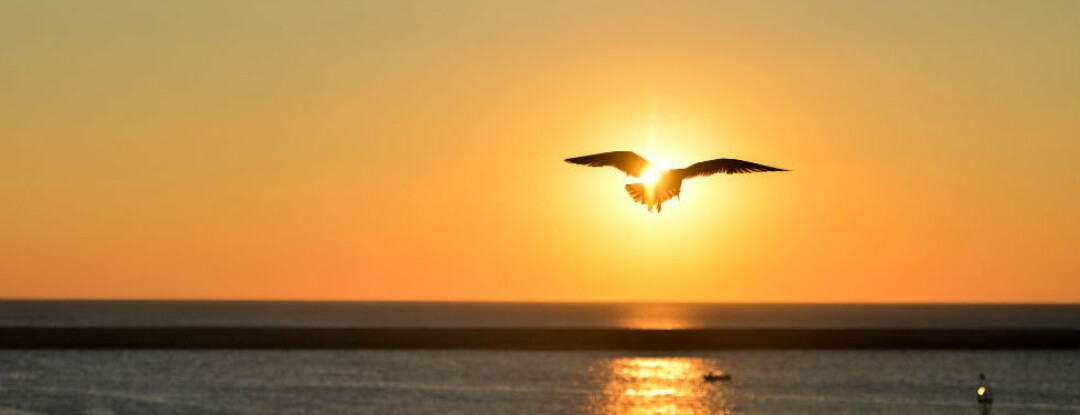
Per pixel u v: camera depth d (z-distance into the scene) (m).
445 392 80.25
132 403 73.44
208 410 70.44
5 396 75.62
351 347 116.56
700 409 72.38
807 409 72.69
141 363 99.94
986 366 102.38
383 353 112.69
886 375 94.06
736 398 78.12
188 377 88.69
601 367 100.50
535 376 91.69
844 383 87.75
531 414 69.31
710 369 99.31
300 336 116.31
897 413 71.12
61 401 73.94
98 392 78.62
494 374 93.19
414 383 85.75
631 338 119.69
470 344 118.56
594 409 72.12
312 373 92.88
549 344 118.69
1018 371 97.81
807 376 93.25
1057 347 119.88
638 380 89.50
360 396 77.50
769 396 79.31
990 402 58.34
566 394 79.62
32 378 86.56
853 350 119.50
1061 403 76.44
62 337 111.25
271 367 97.38
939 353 116.81
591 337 119.69
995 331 120.44
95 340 111.81
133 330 113.19
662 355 113.88
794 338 120.50
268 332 115.44
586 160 9.92
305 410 70.75
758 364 104.50
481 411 70.69
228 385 83.38
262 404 73.31
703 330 119.62
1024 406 75.00
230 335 114.44
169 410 70.44
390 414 68.81
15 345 110.56
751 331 120.44
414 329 118.62
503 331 118.94
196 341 113.69
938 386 86.00
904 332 120.69
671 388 83.81
